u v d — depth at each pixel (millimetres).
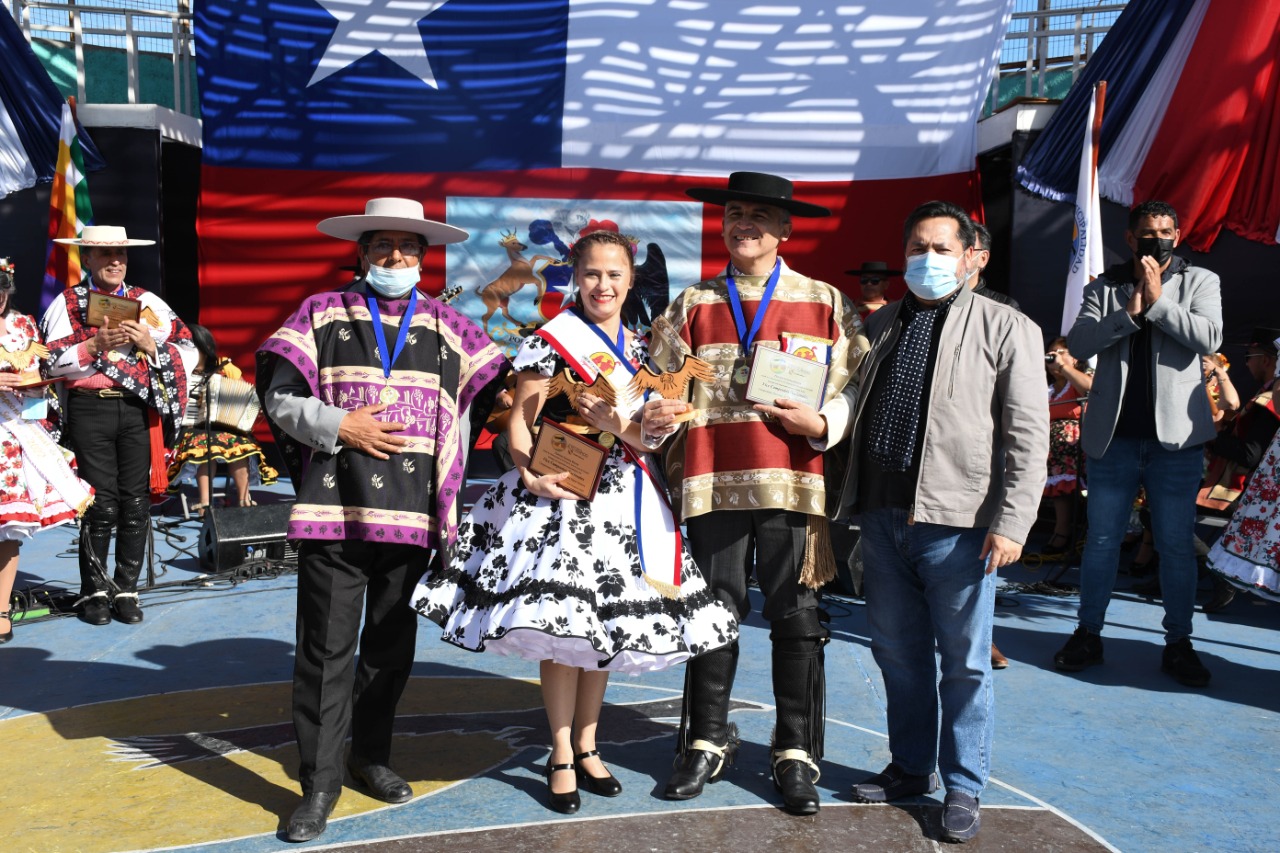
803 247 9672
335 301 3523
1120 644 5469
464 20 9773
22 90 9539
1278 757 3938
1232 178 7906
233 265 9977
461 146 9844
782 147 9648
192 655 5230
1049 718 4344
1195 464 4848
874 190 9594
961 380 3234
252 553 7027
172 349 6035
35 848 3172
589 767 3584
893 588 3459
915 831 3281
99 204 9711
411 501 3393
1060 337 7418
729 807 3439
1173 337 4793
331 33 9828
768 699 4547
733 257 3676
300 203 9930
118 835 3258
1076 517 7168
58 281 9523
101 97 12438
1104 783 3680
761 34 9547
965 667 3252
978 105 9445
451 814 3381
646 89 9688
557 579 3203
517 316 9875
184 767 3814
